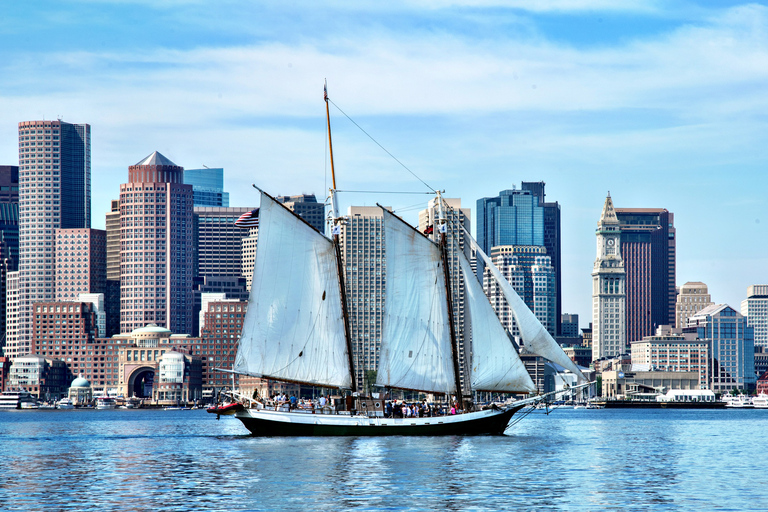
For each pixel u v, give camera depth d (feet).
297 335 593.42
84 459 522.88
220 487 395.75
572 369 585.63
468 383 604.49
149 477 431.43
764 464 504.02
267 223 584.81
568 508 349.61
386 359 586.04
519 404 607.37
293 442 560.20
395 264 586.45
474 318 585.22
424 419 591.78
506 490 387.14
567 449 571.69
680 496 379.55
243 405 590.96
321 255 599.57
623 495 379.96
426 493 378.53
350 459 480.23
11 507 354.33
